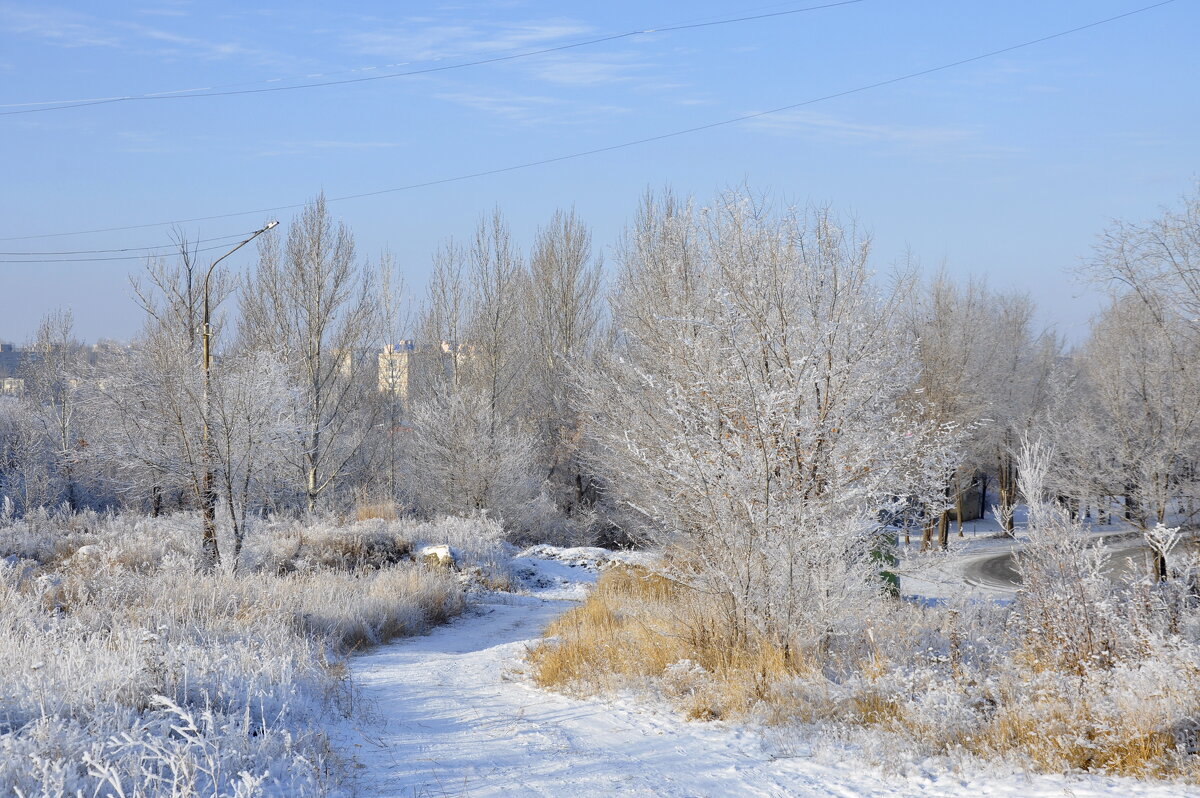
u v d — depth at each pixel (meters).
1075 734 6.16
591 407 19.98
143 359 21.27
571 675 10.43
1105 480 24.17
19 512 34.25
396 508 35.12
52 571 18.41
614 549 39.31
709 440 9.77
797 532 9.23
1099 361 26.50
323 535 25.23
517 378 41.38
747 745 7.07
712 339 13.17
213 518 19.62
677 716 8.25
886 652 9.03
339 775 5.98
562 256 42.53
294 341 35.34
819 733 7.21
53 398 40.47
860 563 9.48
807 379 10.06
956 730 6.67
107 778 4.68
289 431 20.22
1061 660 7.79
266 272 35.97
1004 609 10.84
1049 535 8.50
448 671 11.83
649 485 14.81
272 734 6.27
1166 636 7.68
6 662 7.28
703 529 10.21
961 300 44.75
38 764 4.68
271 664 8.49
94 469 26.69
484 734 7.76
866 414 10.49
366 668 12.13
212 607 12.58
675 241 18.20
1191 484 23.25
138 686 6.78
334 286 36.16
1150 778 5.60
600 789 5.86
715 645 9.68
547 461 42.25
